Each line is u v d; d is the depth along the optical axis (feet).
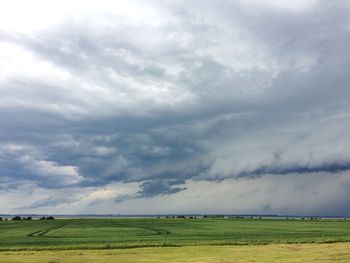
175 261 144.87
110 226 400.26
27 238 256.73
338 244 201.87
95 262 142.41
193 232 315.78
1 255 162.50
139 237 262.88
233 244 204.03
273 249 179.73
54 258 152.56
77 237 264.72
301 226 415.85
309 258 150.92
